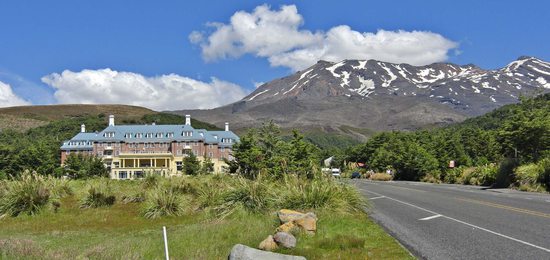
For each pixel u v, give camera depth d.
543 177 30.47
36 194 19.25
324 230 13.48
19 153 84.31
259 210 17.17
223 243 12.05
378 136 105.12
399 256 10.39
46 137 152.38
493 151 68.75
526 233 12.77
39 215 18.77
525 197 24.36
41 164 80.06
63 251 11.16
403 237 12.83
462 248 11.13
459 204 21.12
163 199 18.62
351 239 11.73
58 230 15.73
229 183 21.42
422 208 19.95
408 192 30.56
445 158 66.62
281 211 14.11
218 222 15.58
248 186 18.06
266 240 11.36
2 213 18.81
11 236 14.23
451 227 14.35
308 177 20.94
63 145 119.06
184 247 11.74
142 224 16.91
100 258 10.40
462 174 47.88
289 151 42.91
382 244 11.79
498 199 23.14
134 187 26.69
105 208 20.64
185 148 115.62
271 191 18.08
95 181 27.64
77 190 25.25
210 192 20.27
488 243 11.59
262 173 23.09
